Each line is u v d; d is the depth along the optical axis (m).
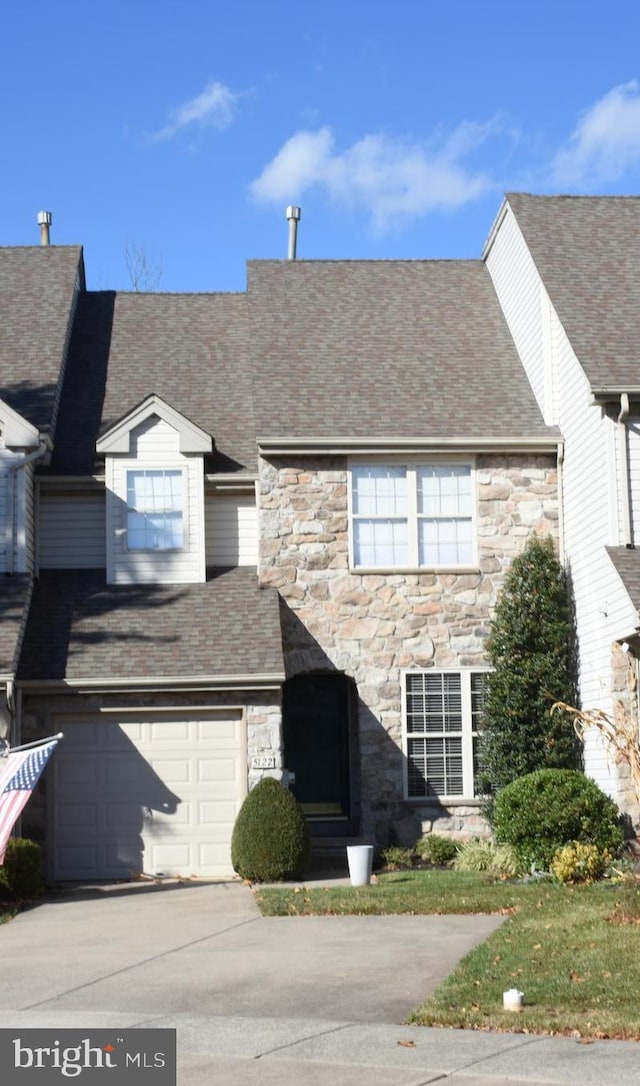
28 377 23.39
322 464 22.25
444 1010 10.46
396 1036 9.84
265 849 18.80
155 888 18.97
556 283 22.58
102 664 20.06
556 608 21.59
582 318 21.62
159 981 11.92
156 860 20.12
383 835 21.42
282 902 16.03
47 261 27.22
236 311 27.22
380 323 25.53
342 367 24.05
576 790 18.45
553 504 22.39
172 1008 10.93
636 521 19.80
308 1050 9.50
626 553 19.50
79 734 20.33
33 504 22.08
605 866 17.36
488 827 21.44
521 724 21.06
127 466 22.30
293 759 22.89
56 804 20.14
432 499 22.36
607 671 19.77
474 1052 9.29
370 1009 10.73
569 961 11.89
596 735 20.30
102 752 20.30
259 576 21.98
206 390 24.67
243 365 25.48
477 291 26.78
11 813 17.03
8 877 17.70
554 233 24.12
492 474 22.42
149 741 20.38
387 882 18.00
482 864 19.30
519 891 16.33
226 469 22.70
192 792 20.31
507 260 25.59
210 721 20.47
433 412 22.84
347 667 21.81
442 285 26.94
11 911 16.75
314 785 22.88
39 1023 10.52
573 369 21.48
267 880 18.81
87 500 22.59
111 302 27.45
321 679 23.09
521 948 12.59
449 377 23.98
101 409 24.00
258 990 11.47
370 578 22.05
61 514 22.53
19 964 12.92
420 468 22.41
